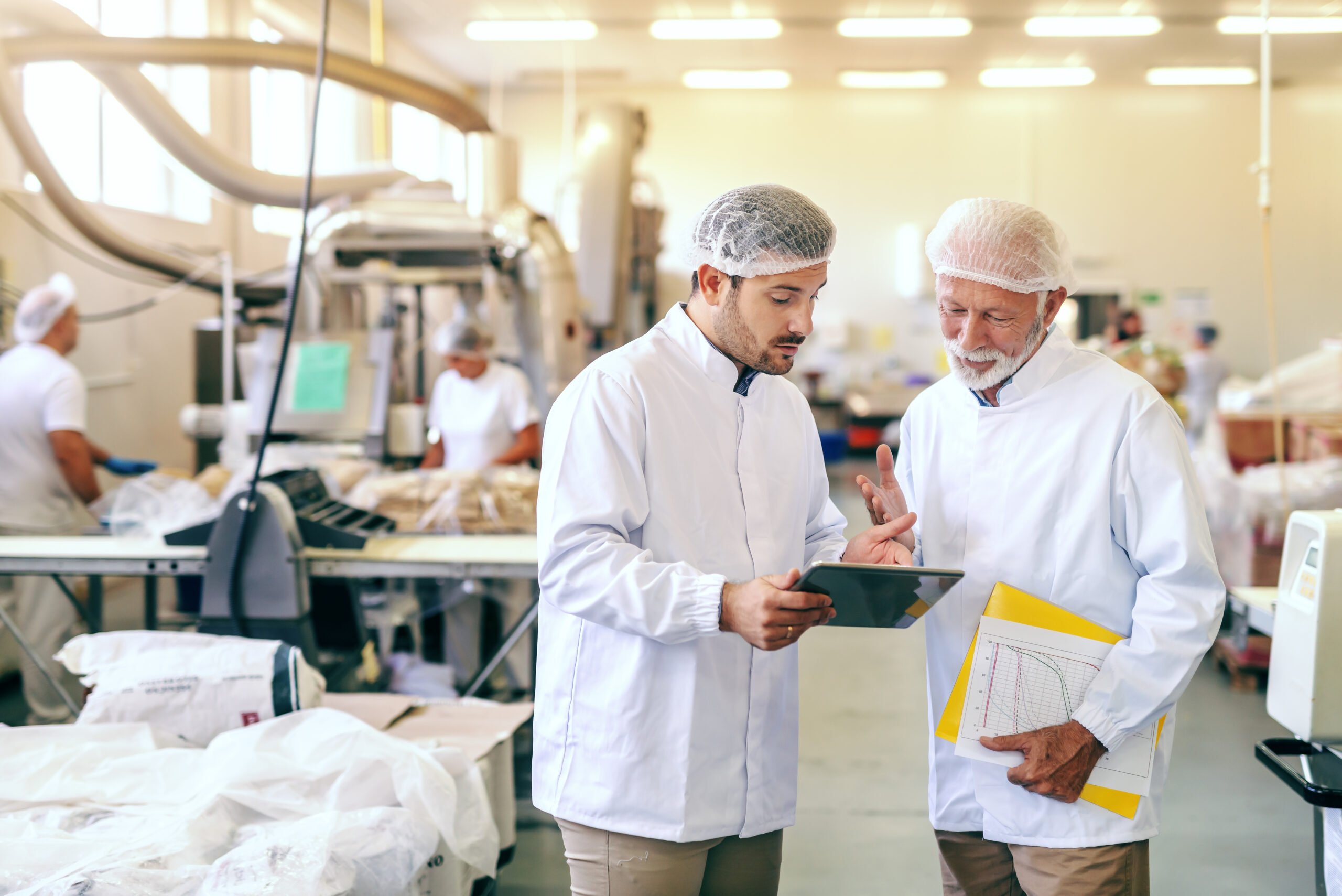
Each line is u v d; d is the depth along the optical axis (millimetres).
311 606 2607
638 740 1275
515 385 3641
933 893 2350
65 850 1451
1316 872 1713
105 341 4988
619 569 1209
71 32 3672
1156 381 4383
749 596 1153
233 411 3893
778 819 1370
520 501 2846
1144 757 1290
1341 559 1516
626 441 1267
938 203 10117
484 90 10281
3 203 4168
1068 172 10016
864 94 10070
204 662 1880
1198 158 9938
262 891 1362
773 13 7750
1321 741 1540
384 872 1517
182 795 1642
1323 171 9820
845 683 3832
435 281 3840
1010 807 1345
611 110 6277
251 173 4566
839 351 10305
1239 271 9961
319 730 1733
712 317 1306
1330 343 4863
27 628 3162
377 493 2854
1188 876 2428
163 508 2754
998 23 7953
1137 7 7562
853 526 6500
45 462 3209
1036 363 1353
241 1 6133
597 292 6234
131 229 5176
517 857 2449
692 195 10234
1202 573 1235
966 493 1407
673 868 1285
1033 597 1331
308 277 3703
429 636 3404
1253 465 4215
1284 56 8789
